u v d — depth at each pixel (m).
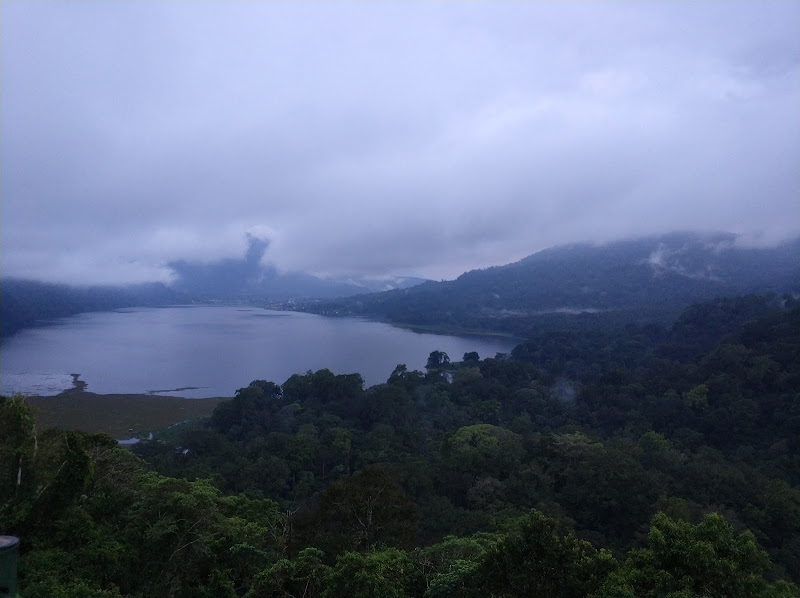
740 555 9.89
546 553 10.80
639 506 28.55
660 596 9.40
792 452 39.16
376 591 11.70
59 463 14.59
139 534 15.15
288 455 39.88
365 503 17.98
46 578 12.01
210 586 14.88
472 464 35.28
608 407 54.47
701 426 46.56
